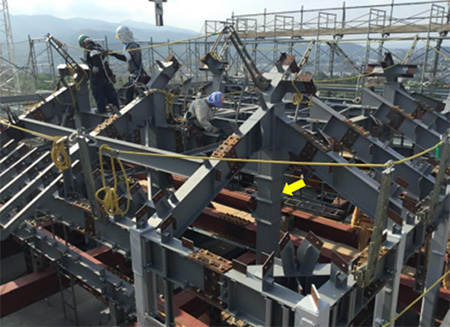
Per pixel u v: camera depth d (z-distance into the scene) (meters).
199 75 24.48
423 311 7.24
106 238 5.29
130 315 6.12
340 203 10.20
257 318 3.67
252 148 6.06
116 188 4.94
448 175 6.45
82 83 9.72
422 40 14.88
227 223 9.41
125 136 8.05
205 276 3.98
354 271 3.68
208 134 8.20
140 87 8.59
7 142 8.42
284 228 9.23
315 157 6.03
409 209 5.18
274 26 24.70
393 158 6.73
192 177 5.29
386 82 10.55
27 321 8.40
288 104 12.05
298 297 3.36
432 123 9.56
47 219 8.95
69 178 5.67
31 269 9.45
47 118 9.37
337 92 21.55
